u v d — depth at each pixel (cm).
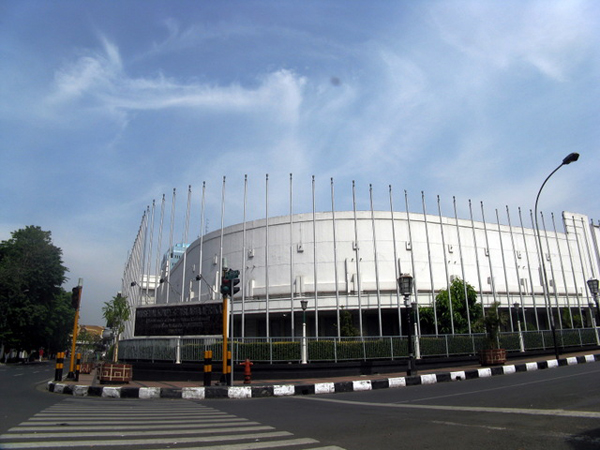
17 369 4066
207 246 5097
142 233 3400
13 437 696
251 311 3784
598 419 760
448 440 662
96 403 1293
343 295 4069
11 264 5294
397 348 2264
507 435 676
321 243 4456
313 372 2003
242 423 863
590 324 4828
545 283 2580
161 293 6141
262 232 4641
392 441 666
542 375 1738
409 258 4503
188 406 1216
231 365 1648
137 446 633
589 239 5622
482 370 1969
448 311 3359
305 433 743
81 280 2147
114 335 3036
